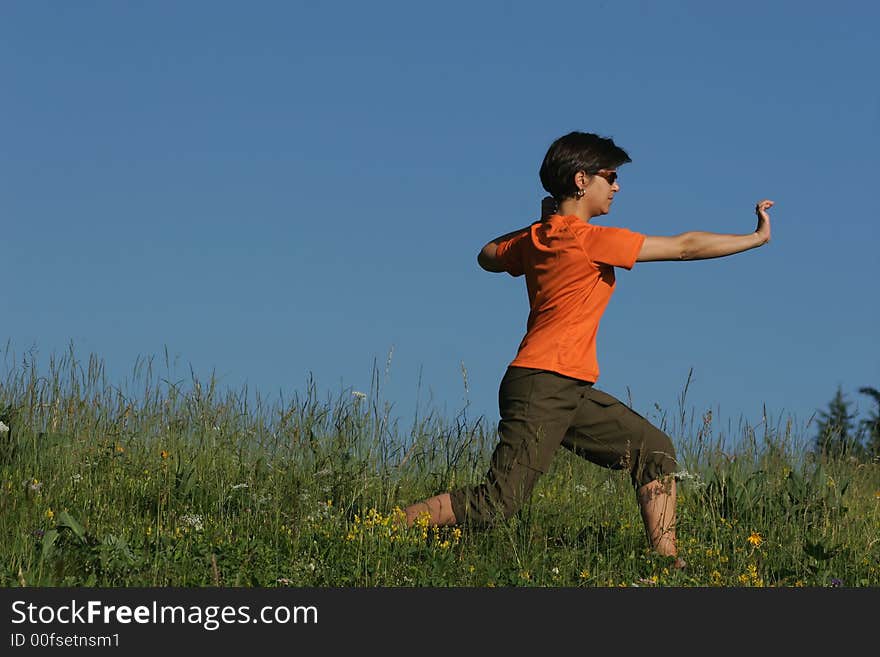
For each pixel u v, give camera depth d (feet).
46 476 40.16
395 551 33.09
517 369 36.01
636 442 36.40
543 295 36.45
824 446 47.01
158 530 33.58
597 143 36.76
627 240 35.06
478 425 43.27
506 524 36.55
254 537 34.91
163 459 41.65
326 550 33.53
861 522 40.52
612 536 37.88
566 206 37.06
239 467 42.06
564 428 35.99
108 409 45.19
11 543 31.76
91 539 31.71
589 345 36.24
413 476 42.55
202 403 45.09
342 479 39.24
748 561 35.45
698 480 39.17
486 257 38.73
